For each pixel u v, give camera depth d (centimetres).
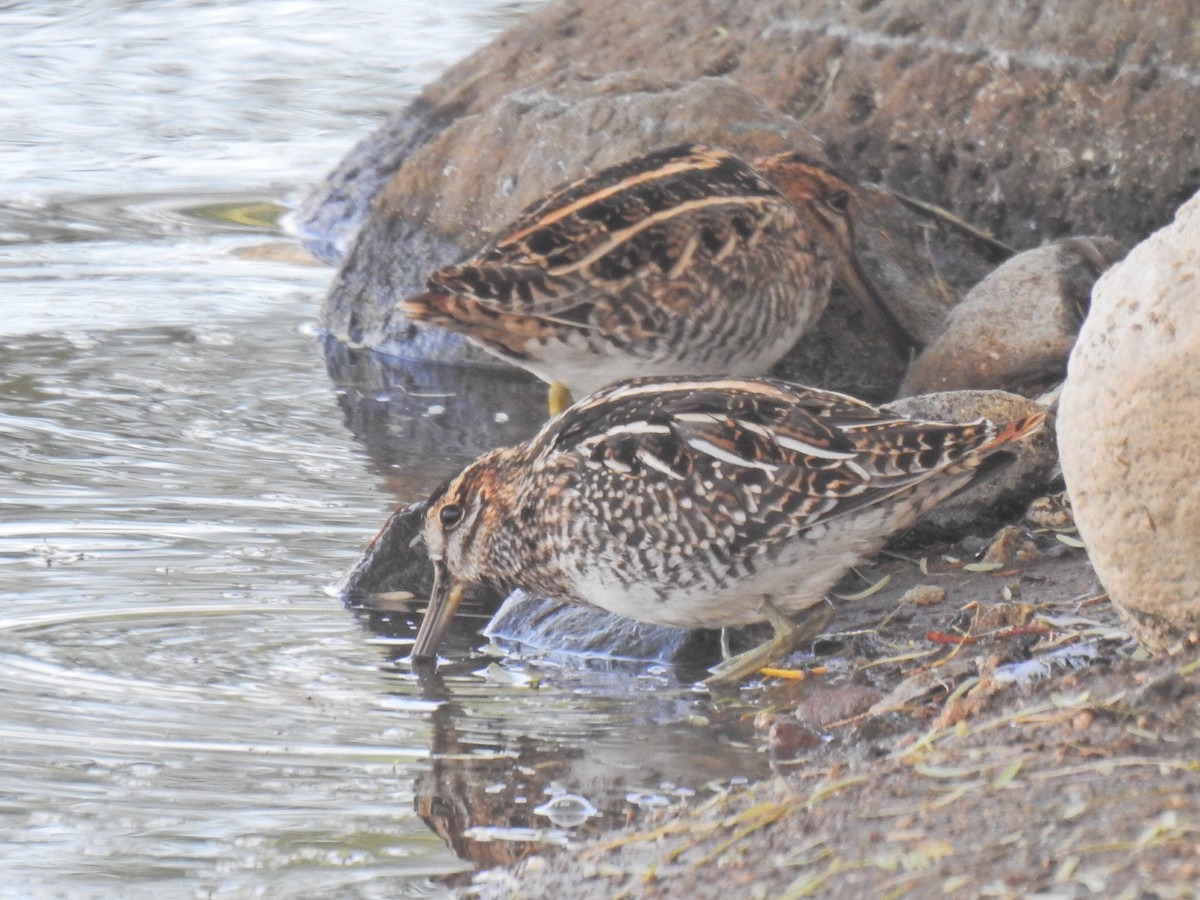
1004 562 1088
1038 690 834
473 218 1669
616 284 1277
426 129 1958
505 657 1056
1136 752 741
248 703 971
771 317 1342
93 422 1437
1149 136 1595
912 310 1530
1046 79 1641
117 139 2225
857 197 1466
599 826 825
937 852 686
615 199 1301
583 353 1288
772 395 1026
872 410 1020
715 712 960
